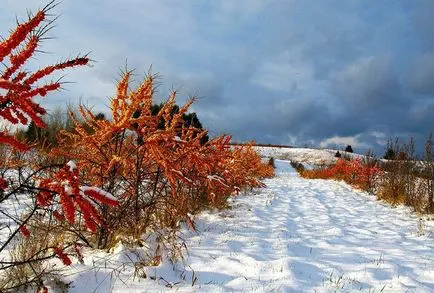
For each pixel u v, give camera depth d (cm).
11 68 190
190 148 540
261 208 897
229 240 546
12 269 320
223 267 438
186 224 607
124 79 404
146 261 412
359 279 423
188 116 783
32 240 363
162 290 356
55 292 317
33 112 191
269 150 5897
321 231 680
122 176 464
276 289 377
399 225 773
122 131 455
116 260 395
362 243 597
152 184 517
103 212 428
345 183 1970
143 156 465
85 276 351
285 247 536
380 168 1494
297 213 878
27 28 179
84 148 480
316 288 392
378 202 1175
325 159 5341
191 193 729
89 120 467
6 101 193
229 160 923
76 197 207
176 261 427
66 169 213
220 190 781
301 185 1762
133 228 462
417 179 1138
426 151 999
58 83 197
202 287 371
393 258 508
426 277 446
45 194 237
